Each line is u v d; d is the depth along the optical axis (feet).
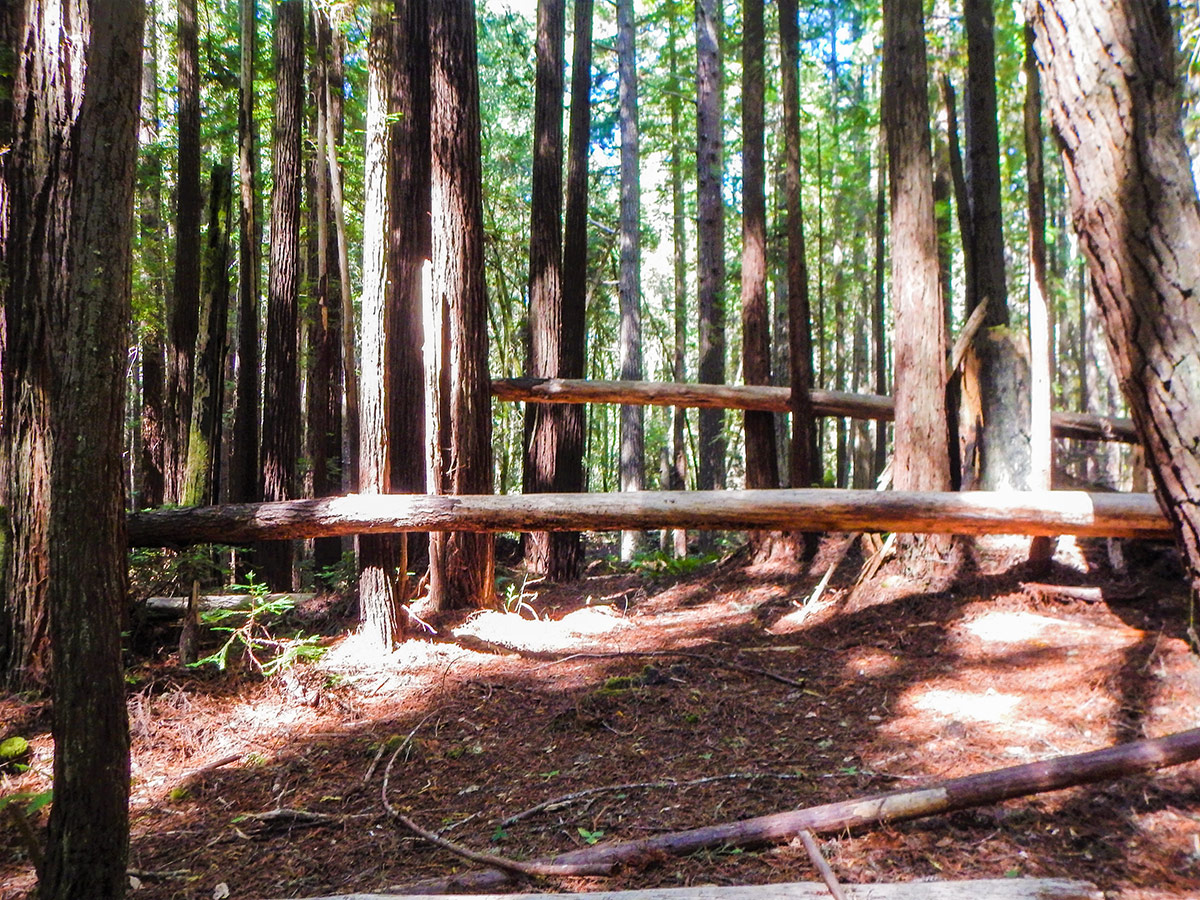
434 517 20.13
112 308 8.65
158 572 22.91
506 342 56.65
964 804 10.77
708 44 48.21
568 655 20.84
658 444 76.13
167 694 18.28
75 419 8.53
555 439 35.01
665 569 32.37
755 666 18.54
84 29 17.52
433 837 11.67
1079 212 8.80
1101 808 10.96
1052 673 15.67
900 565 21.97
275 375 36.70
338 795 13.82
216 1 47.80
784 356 55.21
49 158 17.46
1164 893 9.24
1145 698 13.96
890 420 28.22
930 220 22.45
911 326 22.40
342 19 23.43
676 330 67.15
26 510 18.03
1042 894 8.87
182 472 38.09
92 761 8.63
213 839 12.61
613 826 11.75
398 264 27.71
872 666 17.74
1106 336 8.76
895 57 22.80
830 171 55.98
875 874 9.86
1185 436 8.01
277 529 20.39
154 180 45.70
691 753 14.20
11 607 18.01
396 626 21.29
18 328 17.94
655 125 67.77
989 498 18.58
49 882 8.59
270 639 20.31
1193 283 8.00
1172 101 8.32
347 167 46.75
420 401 27.76
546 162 36.17
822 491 19.61
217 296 32.40
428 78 28.35
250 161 34.40
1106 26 8.41
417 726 16.35
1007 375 24.45
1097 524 18.03
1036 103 19.72
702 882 10.00
